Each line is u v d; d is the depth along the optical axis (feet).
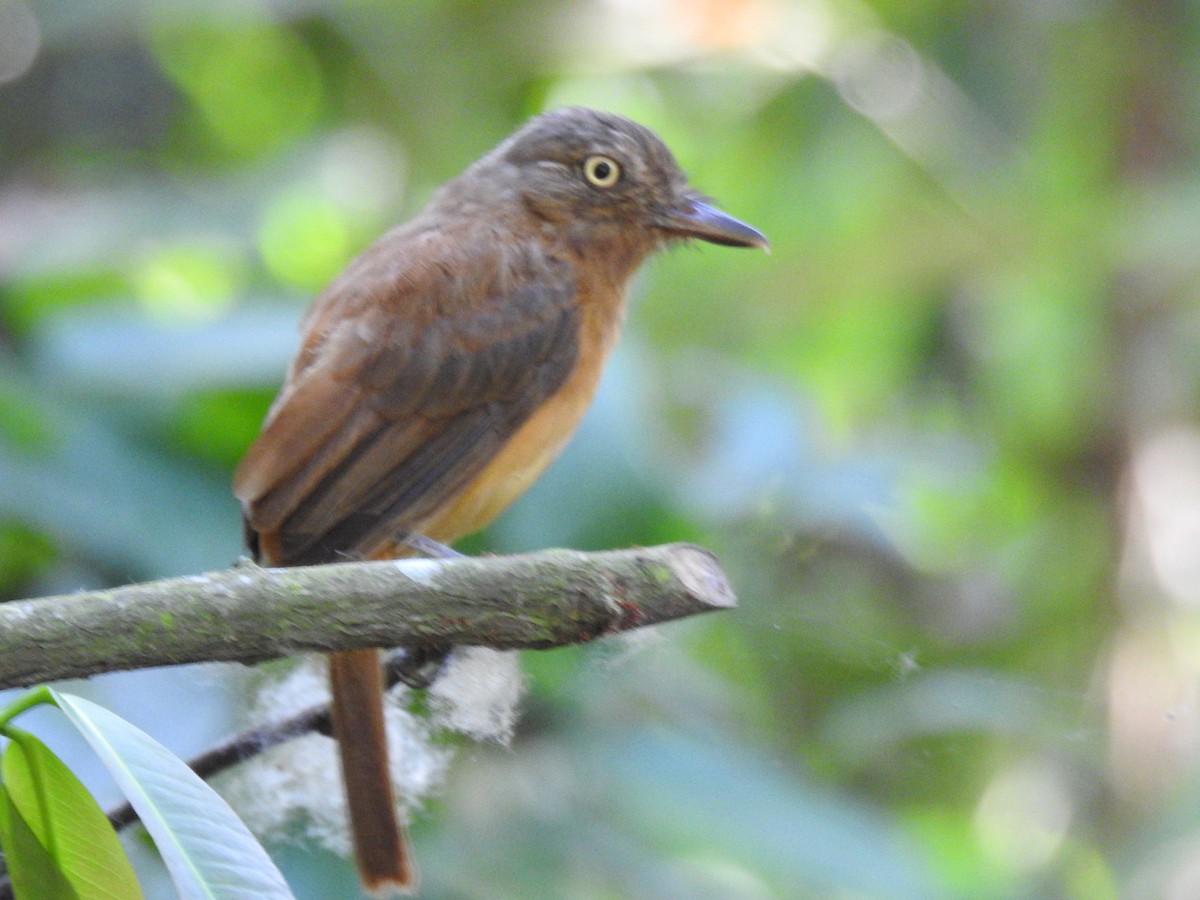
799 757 34.65
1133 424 43.80
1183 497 43.29
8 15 43.93
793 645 35.37
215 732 26.76
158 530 30.81
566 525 30.81
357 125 43.88
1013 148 44.68
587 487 31.01
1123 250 42.27
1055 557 43.27
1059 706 36.04
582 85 45.93
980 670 38.09
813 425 39.60
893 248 43.11
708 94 45.16
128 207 38.37
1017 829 39.14
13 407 30.58
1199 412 43.80
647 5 43.16
